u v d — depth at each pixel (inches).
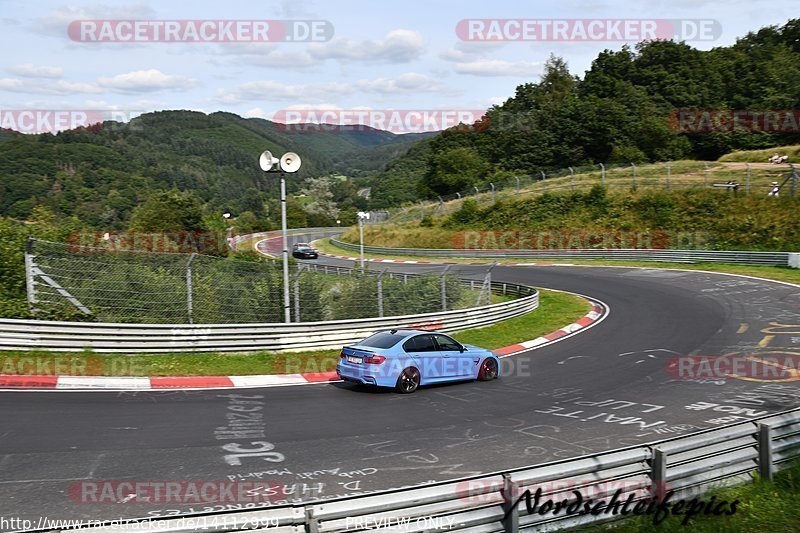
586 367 698.8
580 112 3314.5
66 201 2549.2
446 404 535.2
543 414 503.2
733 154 2797.7
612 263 1692.9
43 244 706.8
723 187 1977.1
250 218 3959.2
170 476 343.0
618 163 2856.8
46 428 418.6
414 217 2610.7
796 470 331.3
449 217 2383.1
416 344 596.1
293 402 528.7
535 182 2608.3
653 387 600.4
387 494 227.5
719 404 535.2
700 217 1868.8
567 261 1796.3
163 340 662.5
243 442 409.4
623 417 494.6
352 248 2511.1
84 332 627.8
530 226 2148.1
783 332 849.5
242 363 666.8
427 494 231.6
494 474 251.4
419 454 396.2
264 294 788.0
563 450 408.8
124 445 392.5
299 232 3848.4
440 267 1803.6
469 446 415.2
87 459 363.9
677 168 2471.7
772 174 2118.6
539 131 3393.2
